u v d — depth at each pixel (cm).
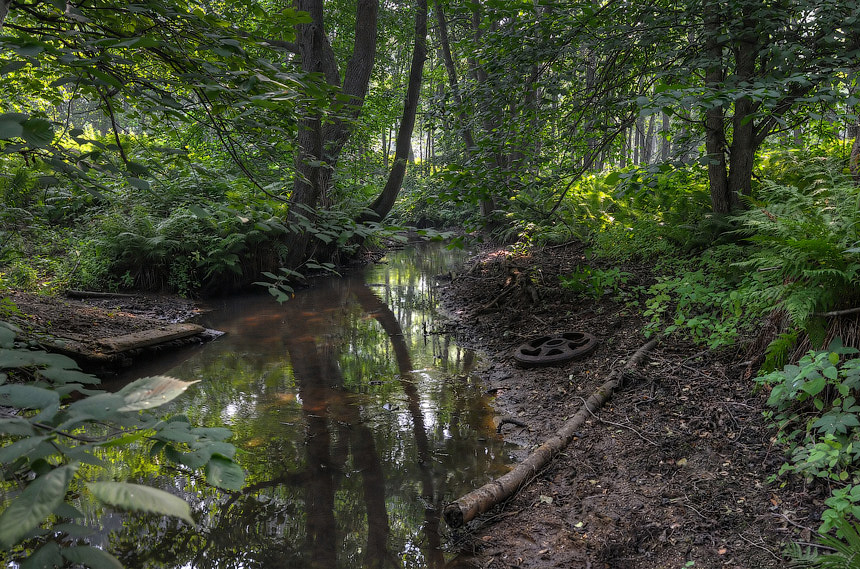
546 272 916
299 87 262
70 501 365
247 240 1116
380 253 1738
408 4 1838
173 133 332
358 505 368
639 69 677
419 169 2798
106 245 1058
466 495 347
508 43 645
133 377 621
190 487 388
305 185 589
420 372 631
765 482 323
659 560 288
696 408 416
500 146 648
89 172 221
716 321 497
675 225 773
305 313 963
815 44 530
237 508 366
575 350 585
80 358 615
